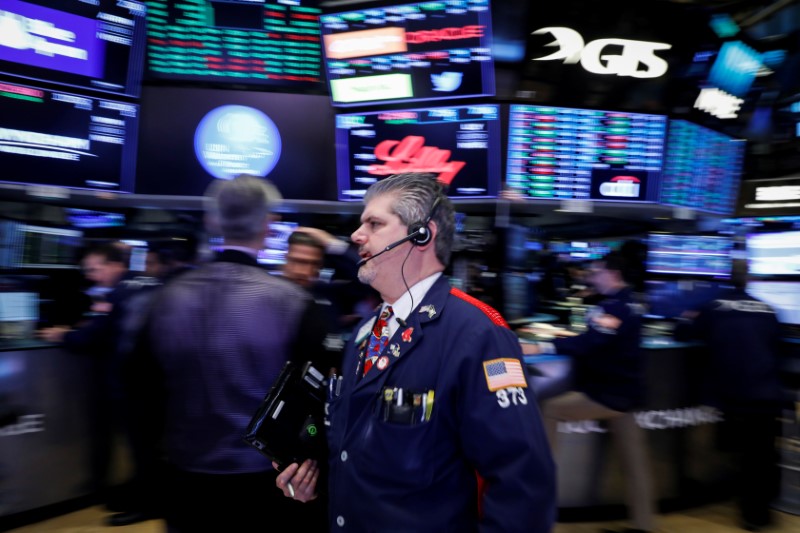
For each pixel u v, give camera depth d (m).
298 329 1.40
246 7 3.60
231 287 1.40
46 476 2.86
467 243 4.23
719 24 3.63
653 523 2.71
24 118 3.38
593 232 4.94
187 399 1.39
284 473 1.22
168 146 3.73
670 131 3.90
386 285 1.05
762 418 2.89
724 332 2.91
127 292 2.77
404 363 0.97
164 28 3.57
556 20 3.49
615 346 2.59
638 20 3.54
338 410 1.06
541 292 4.71
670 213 4.20
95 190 3.63
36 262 3.95
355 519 0.95
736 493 3.30
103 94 3.55
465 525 0.93
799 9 3.60
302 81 3.74
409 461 0.91
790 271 4.68
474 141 3.76
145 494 2.86
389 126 3.80
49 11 3.28
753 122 4.38
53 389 2.88
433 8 3.53
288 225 4.19
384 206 1.05
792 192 4.66
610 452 2.90
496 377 0.91
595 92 3.71
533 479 0.87
